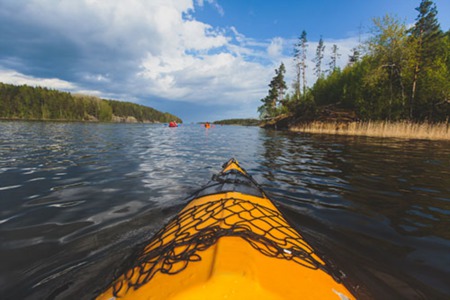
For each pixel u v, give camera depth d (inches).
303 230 116.3
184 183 200.2
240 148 455.8
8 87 3403.1
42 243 101.0
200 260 51.4
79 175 217.3
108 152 365.1
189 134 956.0
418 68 868.0
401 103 907.4
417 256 94.1
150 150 410.3
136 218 128.3
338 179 211.6
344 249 99.3
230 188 112.6
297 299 44.7
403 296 73.2
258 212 86.5
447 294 73.9
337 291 55.3
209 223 72.4
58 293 72.5
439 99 810.8
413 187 186.2
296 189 182.1
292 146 473.7
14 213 132.7
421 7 904.3
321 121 1087.6
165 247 63.2
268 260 54.2
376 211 139.5
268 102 2353.6
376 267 87.3
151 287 48.7
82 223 121.1
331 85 1438.2
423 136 655.8
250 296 40.9
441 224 122.2
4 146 399.2
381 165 270.2
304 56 1740.9
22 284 76.2
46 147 398.0
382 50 876.0
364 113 987.3
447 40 933.2
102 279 78.0
